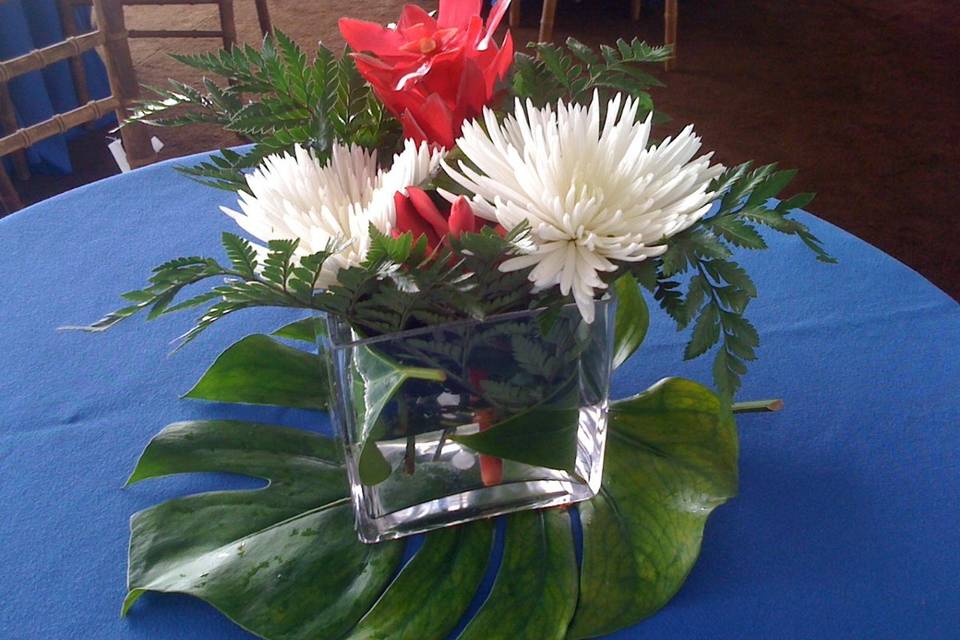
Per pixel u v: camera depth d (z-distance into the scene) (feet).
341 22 1.82
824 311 2.50
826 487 2.13
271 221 1.75
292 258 1.74
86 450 2.22
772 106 7.47
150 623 1.91
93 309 2.55
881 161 6.82
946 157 6.85
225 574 1.95
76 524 2.07
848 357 2.38
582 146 1.74
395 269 1.66
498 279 1.73
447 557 2.01
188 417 2.29
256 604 1.91
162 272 1.66
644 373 2.38
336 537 2.04
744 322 1.77
